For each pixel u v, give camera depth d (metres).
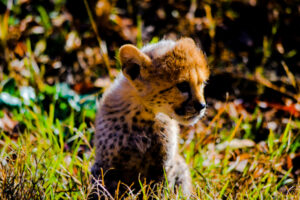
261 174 9.84
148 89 8.29
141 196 8.91
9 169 8.30
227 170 9.98
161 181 9.00
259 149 10.76
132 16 16.16
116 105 8.64
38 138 10.12
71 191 8.32
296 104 13.16
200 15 16.58
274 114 13.41
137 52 8.13
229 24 16.31
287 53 15.93
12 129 11.19
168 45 8.76
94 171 8.83
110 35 15.38
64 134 11.36
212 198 8.40
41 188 7.94
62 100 12.48
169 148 8.94
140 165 8.76
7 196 7.75
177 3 16.59
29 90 12.60
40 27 15.09
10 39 14.58
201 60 8.72
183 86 8.35
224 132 12.23
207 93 14.22
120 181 8.56
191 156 10.59
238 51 15.65
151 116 8.58
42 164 8.98
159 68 8.26
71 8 16.02
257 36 16.22
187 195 8.50
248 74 14.82
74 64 14.53
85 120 12.10
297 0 16.67
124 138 8.55
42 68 13.66
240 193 8.91
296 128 12.49
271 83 14.81
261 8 16.67
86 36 15.17
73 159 9.27
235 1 16.84
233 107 12.81
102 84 13.23
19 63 13.84
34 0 16.03
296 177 10.75
